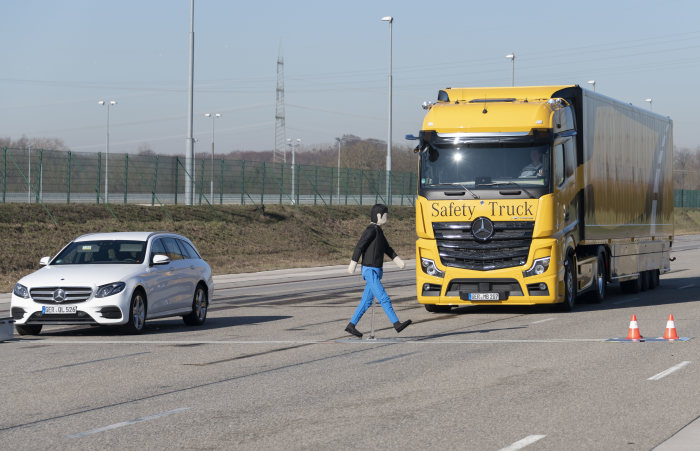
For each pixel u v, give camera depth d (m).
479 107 20.88
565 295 21.30
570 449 8.28
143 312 18.23
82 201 49.12
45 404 10.73
